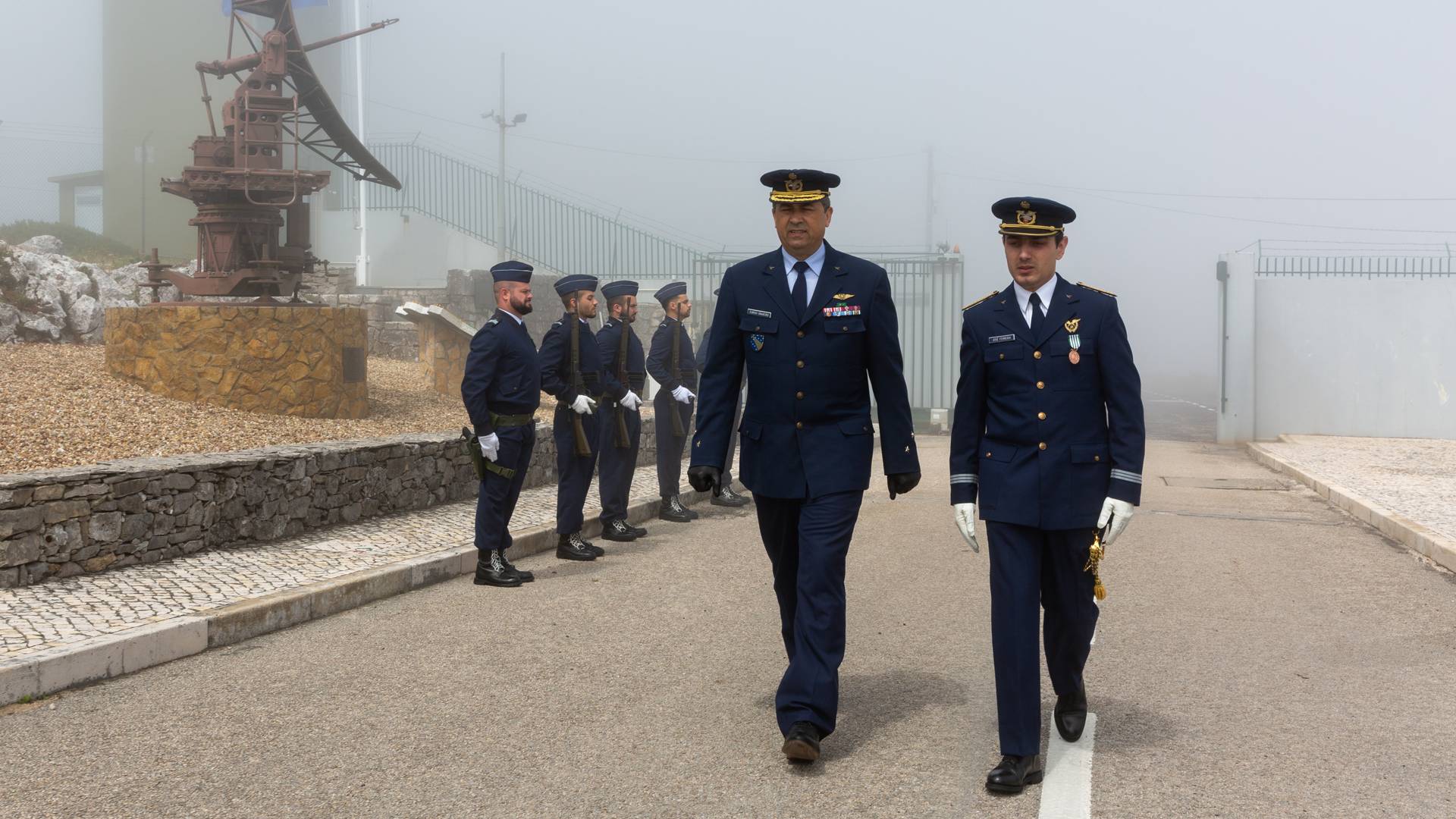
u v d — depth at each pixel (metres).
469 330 15.84
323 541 8.13
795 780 3.93
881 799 3.76
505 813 3.62
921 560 8.42
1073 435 4.11
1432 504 10.96
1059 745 4.34
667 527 10.23
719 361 4.59
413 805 3.69
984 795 3.81
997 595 4.07
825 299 4.43
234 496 7.79
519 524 9.19
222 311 11.82
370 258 26.08
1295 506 11.82
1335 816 3.60
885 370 4.48
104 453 9.48
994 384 4.21
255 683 5.14
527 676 5.26
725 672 5.35
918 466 4.51
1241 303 19.14
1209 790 3.83
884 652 5.75
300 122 14.45
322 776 3.95
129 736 4.39
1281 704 4.86
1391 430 18.97
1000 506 4.10
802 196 4.39
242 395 11.91
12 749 4.23
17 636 5.31
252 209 12.84
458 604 6.90
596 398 8.75
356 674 5.30
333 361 12.55
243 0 13.01
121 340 11.80
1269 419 19.30
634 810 3.65
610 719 4.62
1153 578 7.78
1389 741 4.37
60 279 14.90
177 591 6.39
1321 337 19.16
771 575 7.86
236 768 4.02
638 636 6.05
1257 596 7.19
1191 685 5.17
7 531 6.27
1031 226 4.14
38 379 11.37
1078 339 4.12
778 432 4.44
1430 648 5.86
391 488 9.45
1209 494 12.82
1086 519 4.07
